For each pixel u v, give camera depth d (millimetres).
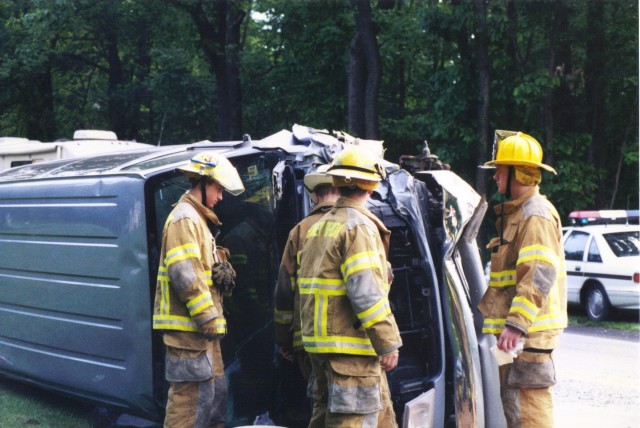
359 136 18391
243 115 26219
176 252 4590
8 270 6512
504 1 18328
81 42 26484
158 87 24500
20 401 6645
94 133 10484
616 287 13266
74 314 5785
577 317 14125
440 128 19141
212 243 4836
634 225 14328
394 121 23172
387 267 4281
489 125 19547
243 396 5273
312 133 5496
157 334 5223
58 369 6008
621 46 19500
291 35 23984
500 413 5086
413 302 4969
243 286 5285
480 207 5059
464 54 19188
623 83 20250
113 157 6566
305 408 5219
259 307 5227
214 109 25484
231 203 5367
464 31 19000
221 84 23109
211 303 4605
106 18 24734
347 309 4074
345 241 4051
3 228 6555
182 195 5266
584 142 19453
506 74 19547
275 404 5199
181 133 25734
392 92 26906
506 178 4715
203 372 4688
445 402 4949
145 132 27703
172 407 4707
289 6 23188
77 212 5707
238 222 5332
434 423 4762
